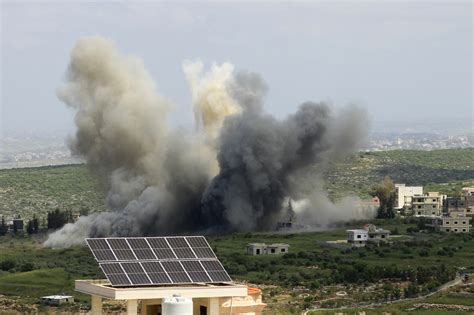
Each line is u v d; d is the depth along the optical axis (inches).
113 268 7135.8
